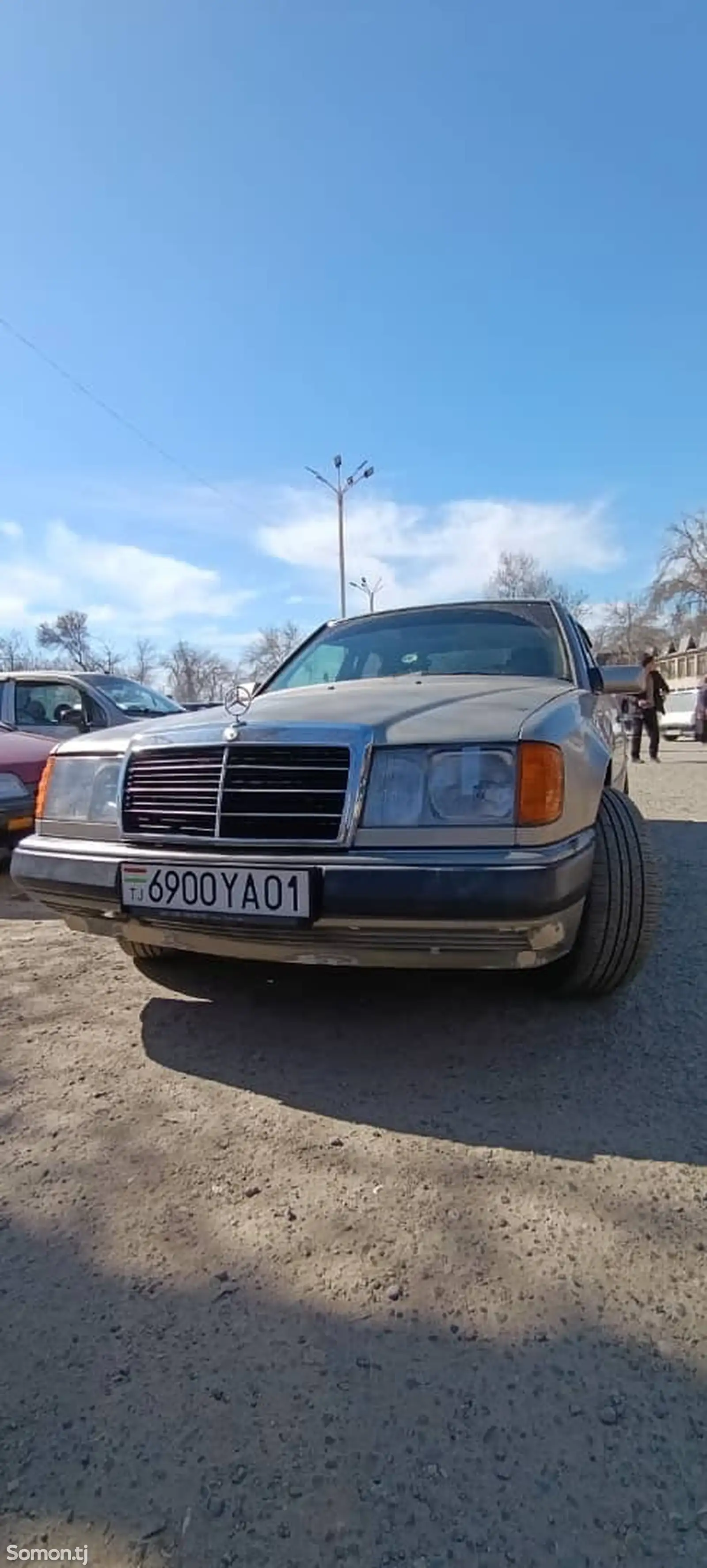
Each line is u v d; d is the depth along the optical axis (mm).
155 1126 2020
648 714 11781
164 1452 1161
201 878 2145
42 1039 2527
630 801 2672
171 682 53938
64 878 2391
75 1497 1099
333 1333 1365
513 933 1976
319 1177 1797
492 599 3867
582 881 2092
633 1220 1635
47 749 5012
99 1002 2818
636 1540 1030
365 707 2324
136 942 2641
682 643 46656
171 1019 2660
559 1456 1145
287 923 2035
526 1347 1328
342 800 2068
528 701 2375
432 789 2037
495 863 1952
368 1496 1094
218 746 2207
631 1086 2168
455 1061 2330
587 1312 1397
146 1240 1603
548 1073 2250
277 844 2098
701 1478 1109
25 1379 1289
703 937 3381
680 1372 1275
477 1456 1146
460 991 2807
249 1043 2475
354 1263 1526
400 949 2061
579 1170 1805
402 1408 1225
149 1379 1285
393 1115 2051
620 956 2465
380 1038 2486
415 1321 1387
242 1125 2020
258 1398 1247
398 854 2016
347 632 3854
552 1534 1039
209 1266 1527
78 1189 1766
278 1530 1052
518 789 2014
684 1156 1854
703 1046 2389
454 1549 1024
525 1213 1661
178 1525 1060
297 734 2139
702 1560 1004
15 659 40312
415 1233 1606
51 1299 1454
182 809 2244
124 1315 1417
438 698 2418
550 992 2721
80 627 43750
